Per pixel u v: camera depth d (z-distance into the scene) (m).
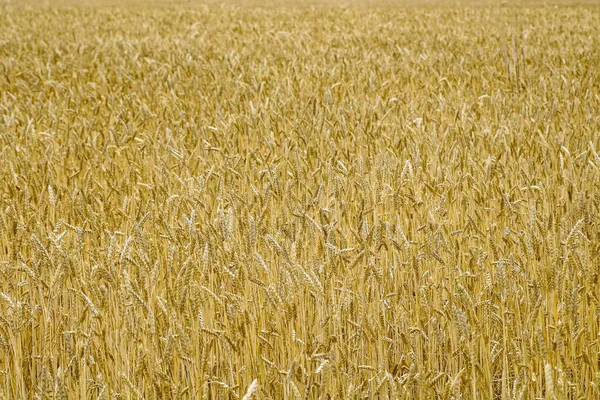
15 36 19.86
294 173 5.31
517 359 3.10
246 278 3.78
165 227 4.35
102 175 6.23
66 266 3.52
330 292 3.72
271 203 5.19
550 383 2.53
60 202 5.20
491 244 4.27
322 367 2.89
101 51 15.56
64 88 10.02
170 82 10.03
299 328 3.64
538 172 5.78
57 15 28.17
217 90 9.94
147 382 3.21
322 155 6.49
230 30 20.14
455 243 4.45
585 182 5.27
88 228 4.66
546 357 3.22
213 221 4.62
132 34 20.70
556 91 9.70
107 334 3.55
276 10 29.09
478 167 5.35
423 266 4.46
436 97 8.77
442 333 3.52
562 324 3.38
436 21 22.55
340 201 4.77
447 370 3.52
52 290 3.54
